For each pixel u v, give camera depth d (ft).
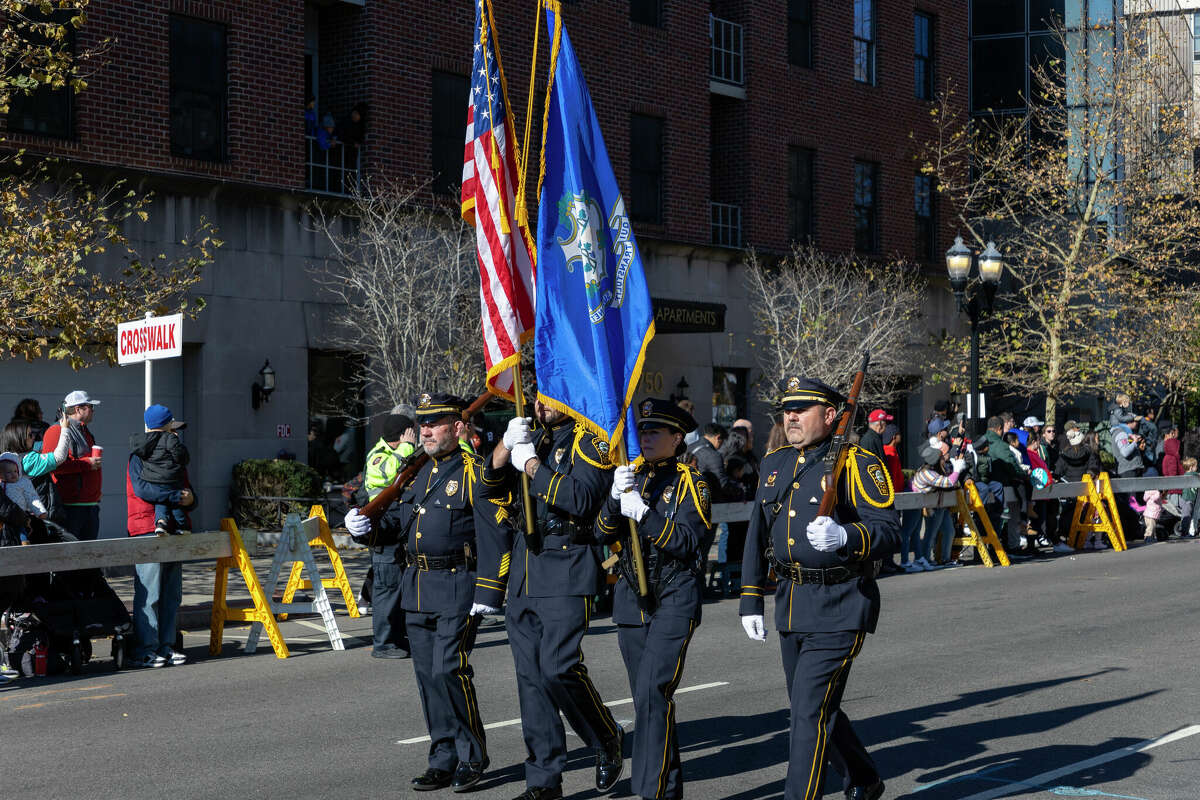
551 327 27.09
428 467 28.63
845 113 113.91
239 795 27.14
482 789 27.61
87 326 54.49
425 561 27.63
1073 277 110.93
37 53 54.95
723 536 59.67
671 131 99.45
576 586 25.75
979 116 135.74
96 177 68.69
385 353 72.69
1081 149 119.03
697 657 43.39
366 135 80.89
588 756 30.73
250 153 75.92
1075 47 131.95
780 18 108.68
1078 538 81.15
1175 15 145.69
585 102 28.84
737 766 29.01
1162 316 115.55
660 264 97.55
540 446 26.94
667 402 25.90
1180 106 118.32
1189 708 34.83
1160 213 113.50
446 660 27.09
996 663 41.55
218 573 45.57
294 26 78.38
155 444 43.75
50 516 46.93
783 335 96.63
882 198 117.19
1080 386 113.50
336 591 60.23
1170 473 91.66
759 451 104.63
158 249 71.20
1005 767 28.96
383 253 73.56
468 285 75.77
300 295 77.66
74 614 41.39
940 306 122.62
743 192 106.11
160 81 72.02
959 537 74.95
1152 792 26.94
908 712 34.47
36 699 37.68
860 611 23.09
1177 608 53.98
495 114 32.22
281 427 77.00
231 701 37.06
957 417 101.60
